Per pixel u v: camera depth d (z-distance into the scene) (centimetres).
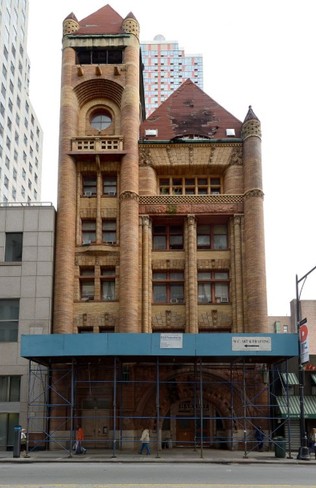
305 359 3162
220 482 1873
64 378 3866
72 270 4144
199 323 4103
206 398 3897
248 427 3769
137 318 4041
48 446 3759
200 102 4675
